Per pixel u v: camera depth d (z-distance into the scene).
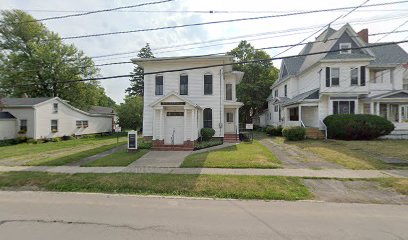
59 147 18.19
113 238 3.93
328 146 15.02
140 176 8.22
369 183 7.36
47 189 7.33
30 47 31.48
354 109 20.48
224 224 4.56
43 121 24.42
